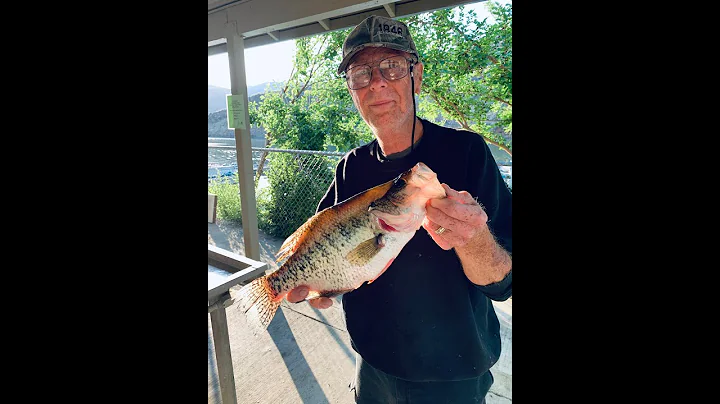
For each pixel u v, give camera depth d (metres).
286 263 1.20
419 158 1.19
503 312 2.29
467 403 1.26
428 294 1.19
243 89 2.78
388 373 1.27
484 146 1.17
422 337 1.21
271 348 2.25
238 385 1.97
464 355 1.21
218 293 1.49
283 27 2.45
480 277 1.11
